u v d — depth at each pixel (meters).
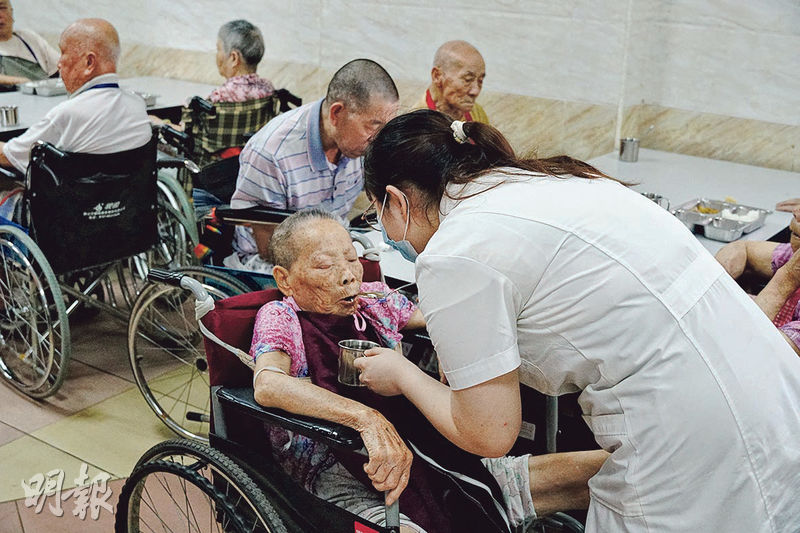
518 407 1.41
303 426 1.61
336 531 1.67
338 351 1.85
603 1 3.80
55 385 2.96
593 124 4.03
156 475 2.38
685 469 1.38
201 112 3.76
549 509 1.80
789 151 3.81
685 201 3.19
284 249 1.87
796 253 2.11
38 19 5.95
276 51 4.98
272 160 2.58
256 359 1.77
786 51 3.70
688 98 4.04
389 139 1.46
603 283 1.36
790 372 1.46
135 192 3.09
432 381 1.54
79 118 2.95
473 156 1.46
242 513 1.76
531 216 1.38
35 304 3.04
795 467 1.41
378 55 4.55
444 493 1.77
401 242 1.54
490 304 1.36
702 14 3.87
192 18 5.33
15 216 3.20
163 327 3.51
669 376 1.37
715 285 1.44
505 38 4.11
